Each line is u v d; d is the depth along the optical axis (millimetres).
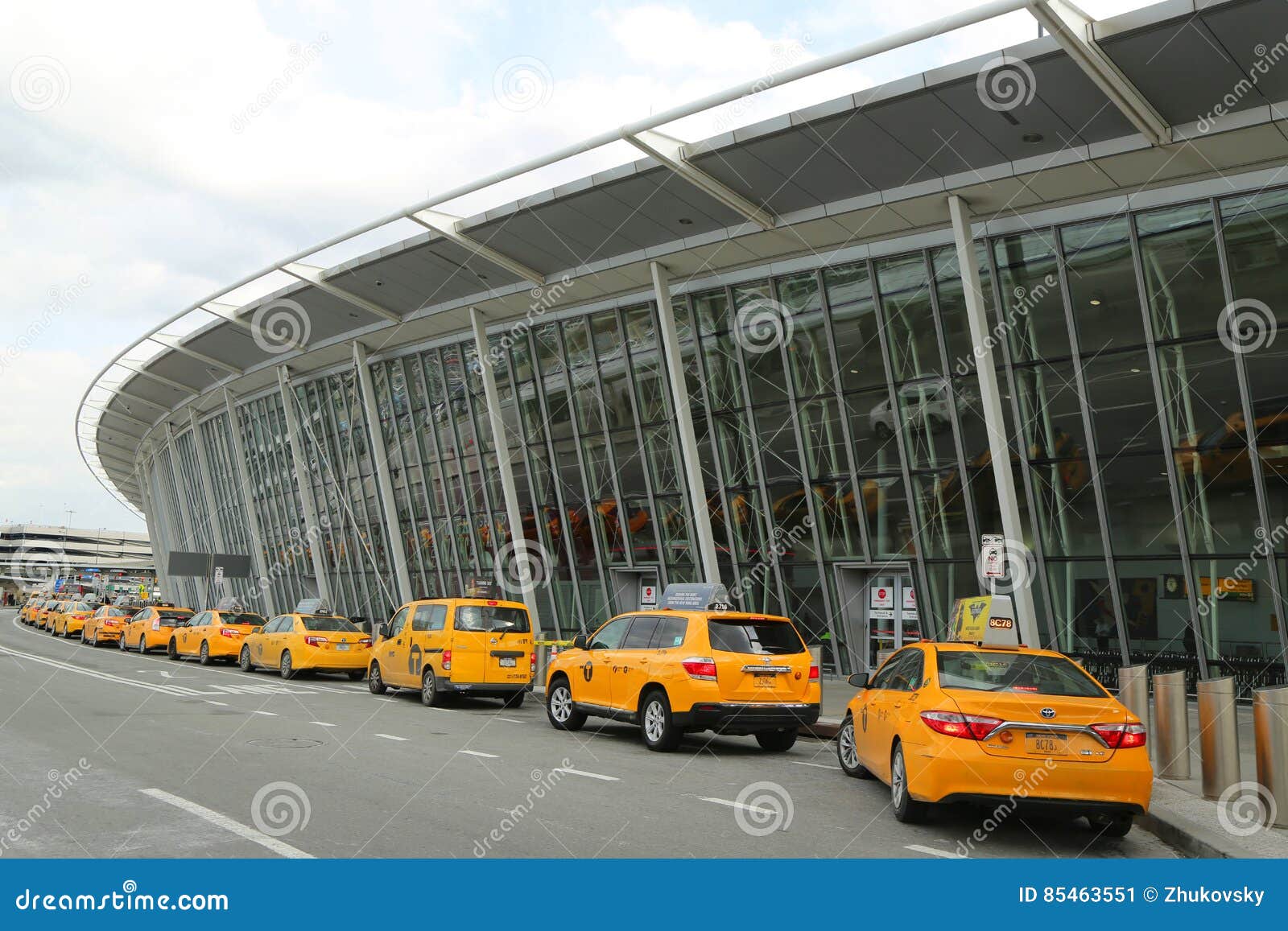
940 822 8609
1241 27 13703
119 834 7418
